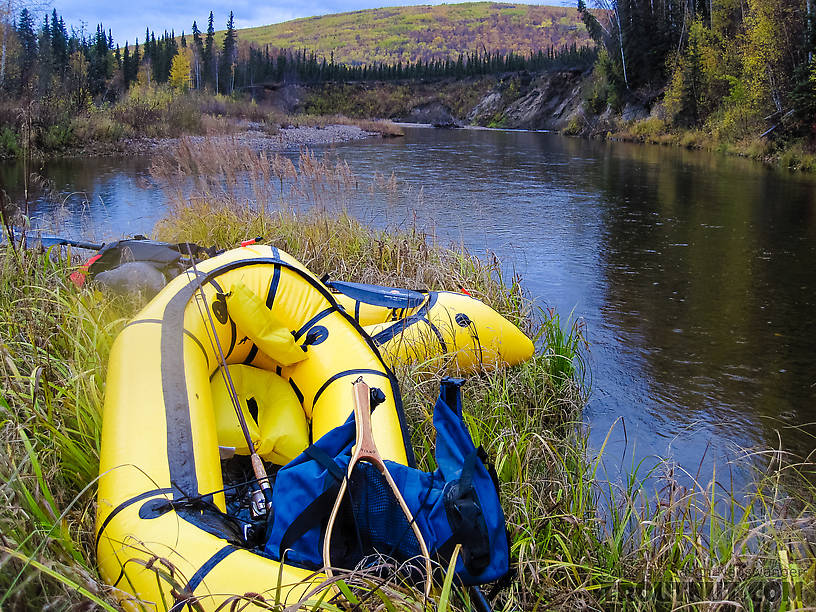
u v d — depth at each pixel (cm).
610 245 1073
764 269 939
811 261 985
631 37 4331
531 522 320
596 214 1349
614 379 575
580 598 284
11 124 2058
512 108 6512
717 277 897
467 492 249
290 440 367
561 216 1321
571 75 6091
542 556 308
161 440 286
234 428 362
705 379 577
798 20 2619
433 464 370
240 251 459
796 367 604
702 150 3028
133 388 310
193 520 257
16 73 2244
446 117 6962
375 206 1299
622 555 321
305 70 8319
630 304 777
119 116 2791
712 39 3534
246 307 388
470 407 443
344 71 8675
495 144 3516
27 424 316
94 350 387
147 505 258
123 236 812
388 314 531
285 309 420
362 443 258
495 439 379
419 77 8375
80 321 401
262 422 380
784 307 773
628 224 1250
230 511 325
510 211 1364
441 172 2072
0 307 437
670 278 889
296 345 393
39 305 448
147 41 7500
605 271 919
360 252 738
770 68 2691
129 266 473
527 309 659
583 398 534
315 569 249
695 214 1361
